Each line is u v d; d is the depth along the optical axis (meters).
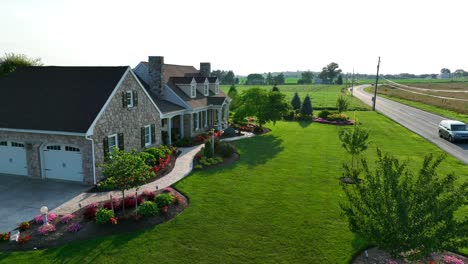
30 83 21.20
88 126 17.28
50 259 10.53
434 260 10.27
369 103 68.94
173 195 15.30
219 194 16.02
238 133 33.91
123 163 13.07
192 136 30.97
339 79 198.25
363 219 9.33
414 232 8.19
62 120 18.05
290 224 12.79
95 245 11.34
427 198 8.28
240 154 24.66
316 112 56.03
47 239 11.75
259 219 13.23
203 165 21.14
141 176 13.65
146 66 29.78
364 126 39.06
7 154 19.58
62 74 21.28
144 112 22.92
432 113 51.28
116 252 10.88
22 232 12.34
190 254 10.74
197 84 35.47
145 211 13.20
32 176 18.98
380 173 9.56
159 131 25.42
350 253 10.79
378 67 56.19
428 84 148.38
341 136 19.56
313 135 33.59
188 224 12.84
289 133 34.97
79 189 17.20
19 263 10.31
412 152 25.53
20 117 18.81
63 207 14.79
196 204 14.77
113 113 19.34
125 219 12.99
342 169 20.41
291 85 184.25
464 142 29.38
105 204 14.09
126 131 20.83
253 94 35.69
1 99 20.45
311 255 10.69
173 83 31.97
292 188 16.88
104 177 18.61
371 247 11.18
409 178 8.98
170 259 10.47
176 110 28.12
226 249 11.03
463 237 9.02
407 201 8.26
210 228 12.50
